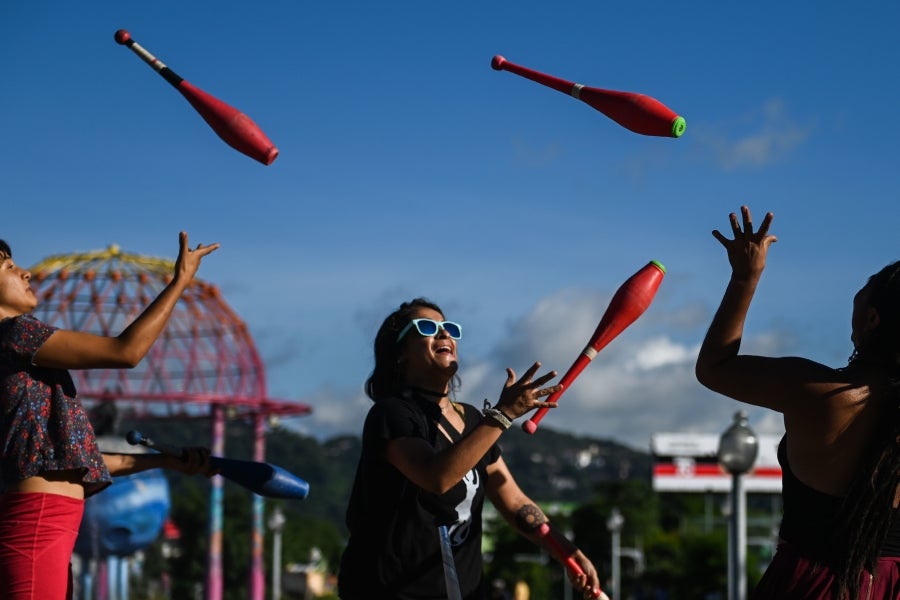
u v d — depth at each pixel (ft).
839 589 10.39
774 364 10.85
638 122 12.70
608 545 217.15
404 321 13.61
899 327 10.72
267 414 90.22
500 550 193.88
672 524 269.23
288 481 14.64
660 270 12.41
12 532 11.75
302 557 230.68
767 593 10.84
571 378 11.94
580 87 13.20
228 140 12.57
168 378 88.53
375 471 12.55
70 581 12.16
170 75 12.83
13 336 11.76
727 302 11.05
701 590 160.56
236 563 176.35
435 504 12.56
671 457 270.87
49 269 83.71
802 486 10.78
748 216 11.00
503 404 11.50
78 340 11.68
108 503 58.18
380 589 12.46
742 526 36.09
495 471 13.91
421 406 12.93
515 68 13.67
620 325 12.18
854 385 10.68
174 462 14.35
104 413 56.39
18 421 11.78
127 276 85.25
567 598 187.93
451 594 11.91
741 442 35.78
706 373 11.02
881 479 10.36
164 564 182.60
